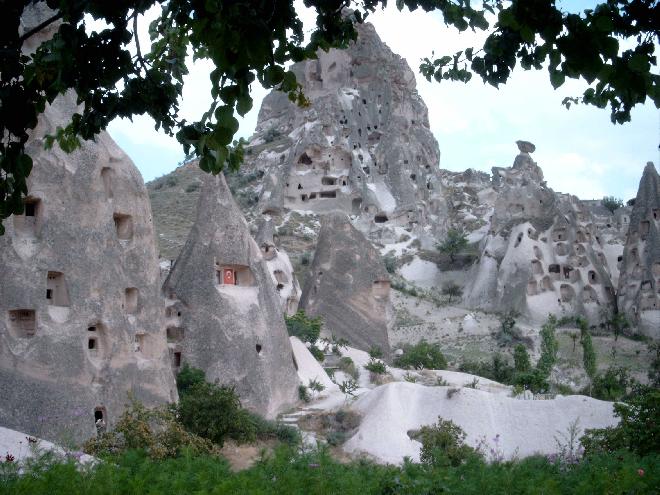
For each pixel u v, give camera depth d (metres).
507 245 88.19
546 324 74.25
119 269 36.91
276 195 104.75
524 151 105.25
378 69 119.31
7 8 9.16
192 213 107.19
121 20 9.38
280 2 8.60
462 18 11.32
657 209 81.06
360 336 68.50
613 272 90.19
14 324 33.38
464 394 43.16
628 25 8.87
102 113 10.16
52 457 18.23
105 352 35.31
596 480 15.39
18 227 34.28
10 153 9.41
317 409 48.12
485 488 15.78
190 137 9.12
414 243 101.56
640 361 68.56
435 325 79.81
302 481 15.60
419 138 121.50
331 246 72.25
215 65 8.23
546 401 42.16
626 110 10.26
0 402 31.45
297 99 9.64
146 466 17.20
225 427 35.88
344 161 109.31
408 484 15.92
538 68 10.55
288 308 75.12
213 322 46.81
